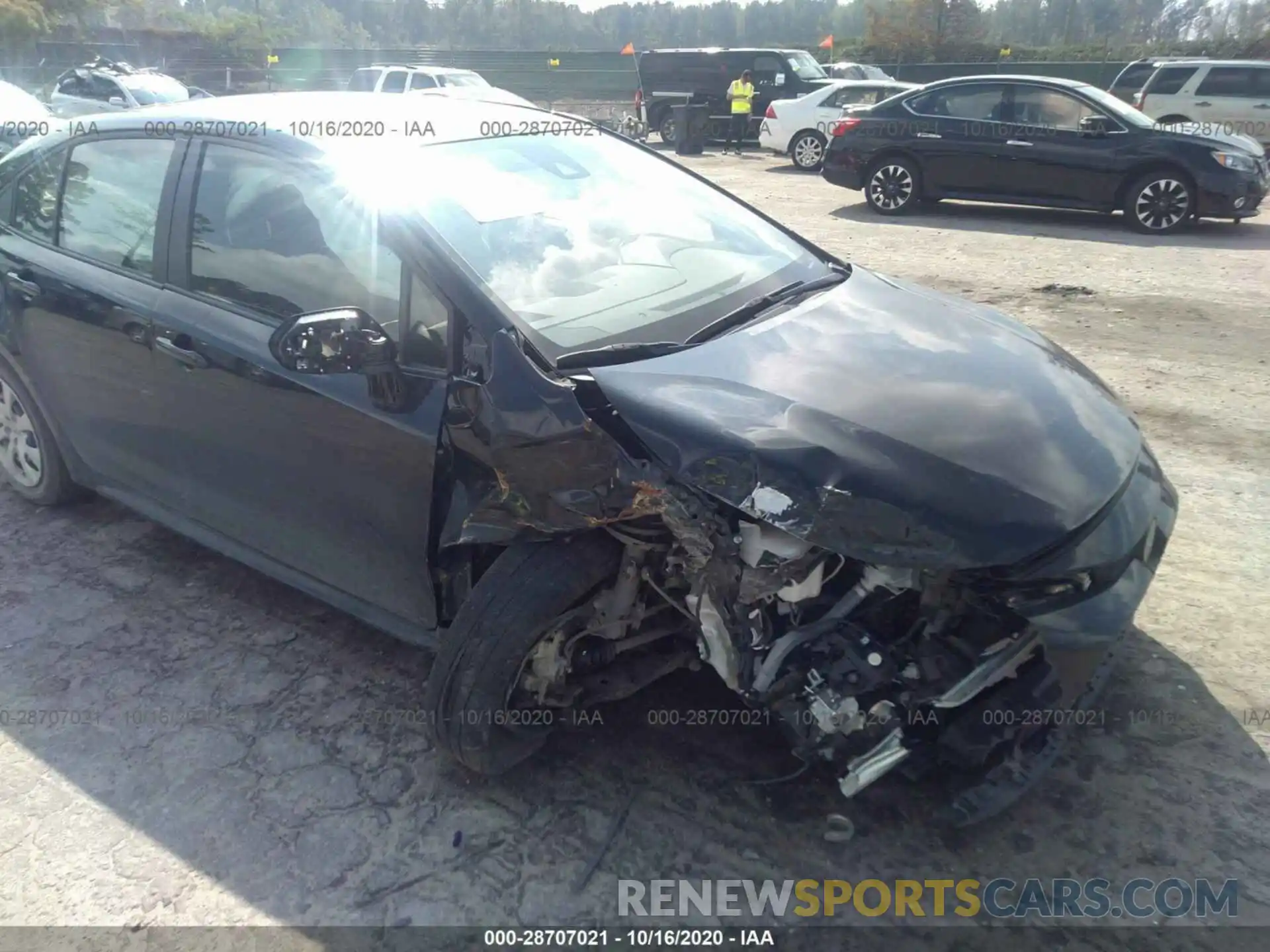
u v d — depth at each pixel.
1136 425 3.11
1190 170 10.52
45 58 38.62
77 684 3.36
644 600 2.79
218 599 3.84
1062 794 2.86
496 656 2.64
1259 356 6.52
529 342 2.69
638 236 3.41
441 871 2.64
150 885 2.60
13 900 2.56
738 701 3.20
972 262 9.40
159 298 3.44
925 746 2.55
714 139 20.84
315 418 2.98
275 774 2.97
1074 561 2.43
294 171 3.18
